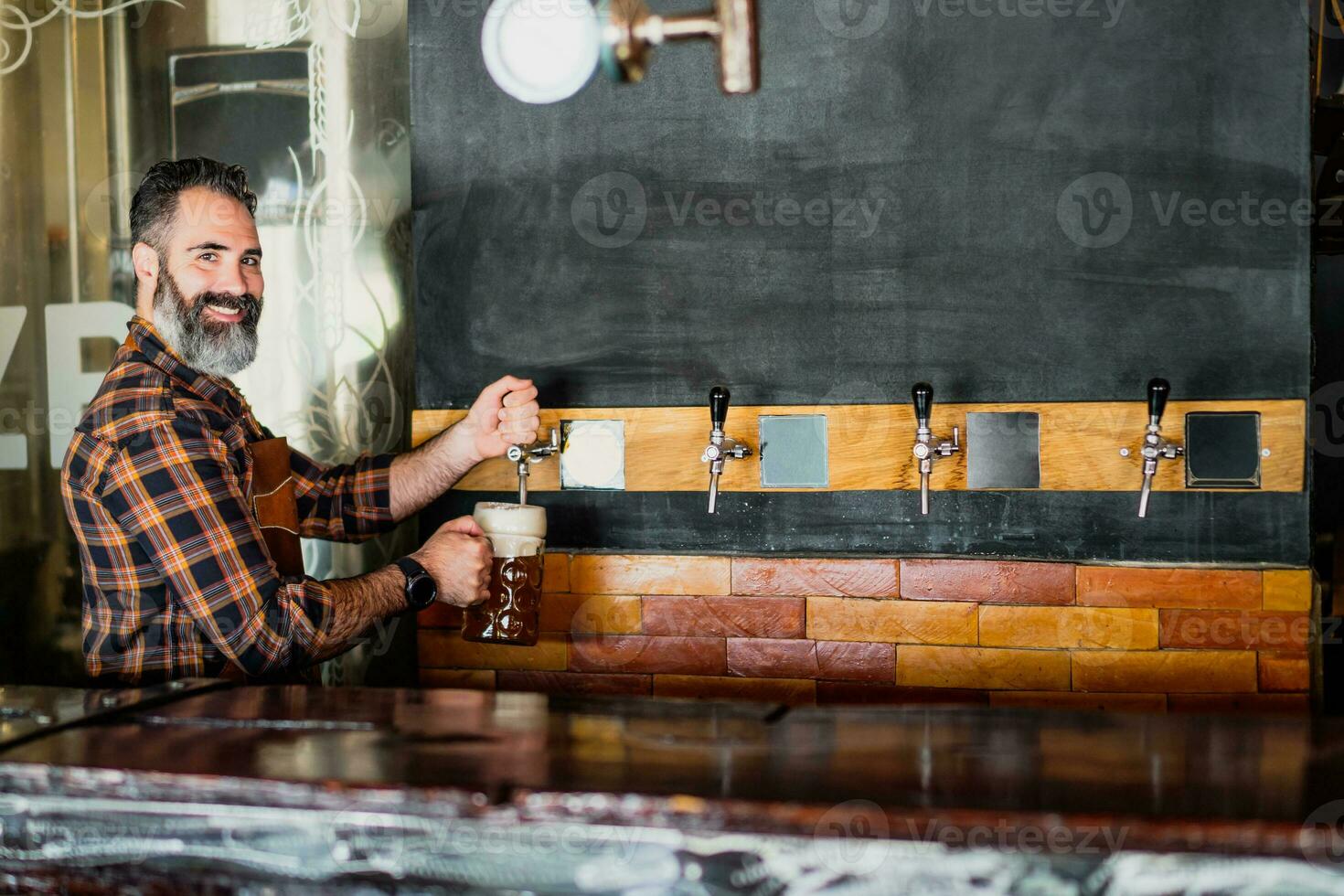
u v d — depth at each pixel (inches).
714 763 46.0
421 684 94.1
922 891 39.2
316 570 122.3
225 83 121.1
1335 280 110.3
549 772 44.7
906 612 85.7
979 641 84.5
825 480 87.2
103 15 122.5
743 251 88.5
